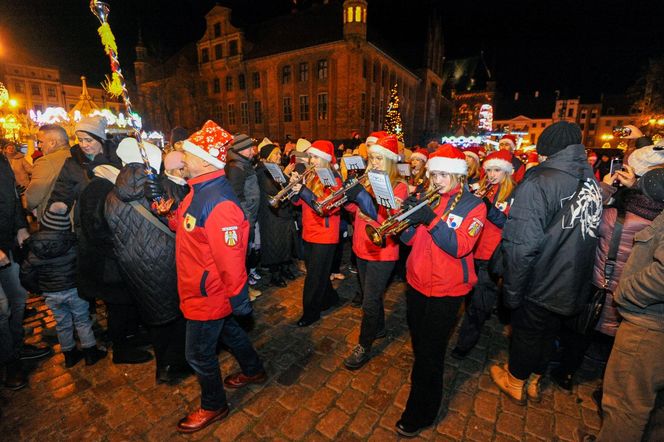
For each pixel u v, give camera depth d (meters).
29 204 2.93
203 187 1.93
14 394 2.56
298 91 31.78
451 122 58.59
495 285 2.83
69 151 3.06
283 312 3.86
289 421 2.32
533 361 2.34
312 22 32.50
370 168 2.63
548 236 2.04
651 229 1.60
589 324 2.38
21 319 2.84
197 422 2.22
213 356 2.19
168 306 2.43
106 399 2.52
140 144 2.04
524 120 64.62
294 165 4.76
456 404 2.48
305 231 3.51
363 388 2.64
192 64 38.62
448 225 1.88
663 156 2.21
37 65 44.75
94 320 3.65
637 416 1.62
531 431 2.24
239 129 36.16
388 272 2.74
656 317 1.55
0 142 6.85
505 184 2.85
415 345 2.16
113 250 2.49
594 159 6.94
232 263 1.89
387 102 35.12
